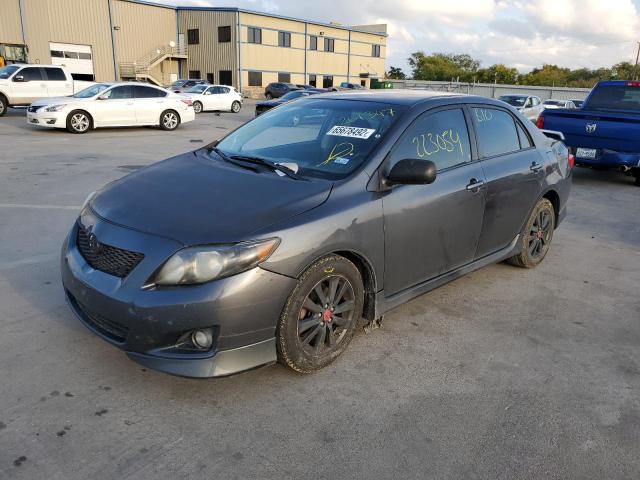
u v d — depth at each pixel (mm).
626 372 3273
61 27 40344
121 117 15398
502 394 2973
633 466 2461
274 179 3152
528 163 4480
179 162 3631
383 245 3199
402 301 3482
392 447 2510
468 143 3947
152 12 46125
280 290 2682
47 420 2568
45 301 3805
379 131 3420
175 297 2510
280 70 51156
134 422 2592
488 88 47812
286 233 2688
